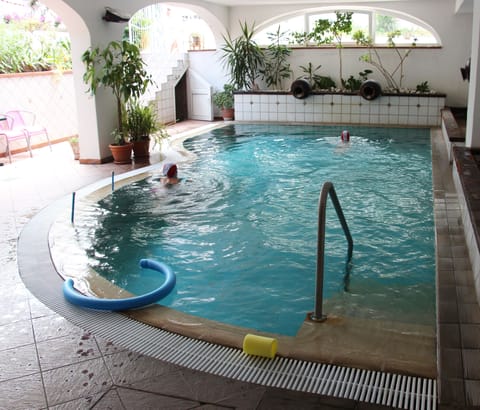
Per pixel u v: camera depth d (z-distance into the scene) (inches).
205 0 448.1
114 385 99.2
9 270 163.5
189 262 172.1
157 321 125.8
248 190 255.0
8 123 358.6
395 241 185.3
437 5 443.8
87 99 319.0
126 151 322.0
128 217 218.4
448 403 89.0
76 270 164.1
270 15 493.4
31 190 262.7
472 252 151.3
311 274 161.2
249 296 146.9
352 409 89.8
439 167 282.0
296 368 103.3
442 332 112.5
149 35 495.2
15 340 118.3
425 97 433.7
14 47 397.1
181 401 93.3
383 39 482.6
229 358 108.0
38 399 95.4
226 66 516.1
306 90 456.8
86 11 302.4
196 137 410.6
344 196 240.8
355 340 113.8
